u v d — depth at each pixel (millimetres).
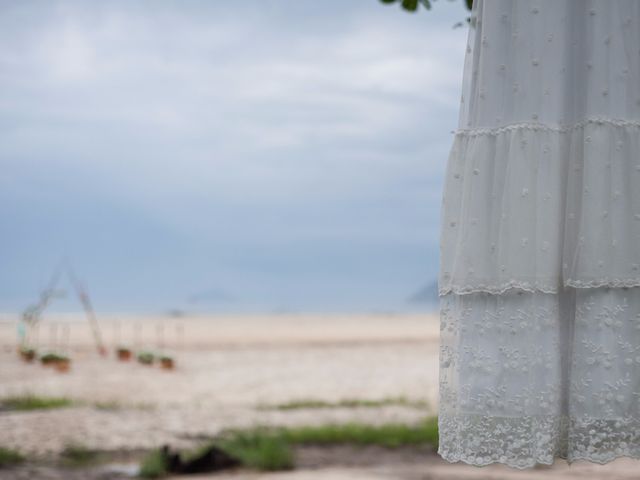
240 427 11656
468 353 2262
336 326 60719
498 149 2283
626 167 2242
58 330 46656
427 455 9500
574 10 2338
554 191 2238
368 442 10344
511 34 2324
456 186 2336
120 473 8461
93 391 17062
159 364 23469
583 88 2295
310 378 20562
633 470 7852
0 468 8492
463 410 2254
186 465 8500
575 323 2240
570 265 2250
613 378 2191
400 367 23938
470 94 2371
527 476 7770
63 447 9711
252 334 45625
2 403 14133
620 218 2219
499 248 2242
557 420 2229
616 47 2281
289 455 8812
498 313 2242
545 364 2207
